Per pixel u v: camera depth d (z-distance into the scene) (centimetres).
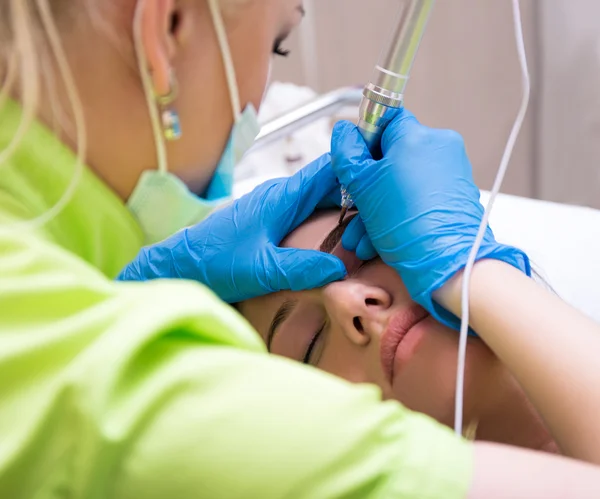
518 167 177
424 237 73
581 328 61
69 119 54
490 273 68
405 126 81
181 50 56
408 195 76
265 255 85
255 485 39
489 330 65
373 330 78
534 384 60
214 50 57
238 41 59
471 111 176
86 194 57
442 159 79
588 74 153
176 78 56
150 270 91
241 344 47
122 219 61
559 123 163
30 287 44
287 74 191
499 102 171
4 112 52
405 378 76
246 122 64
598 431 55
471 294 67
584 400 56
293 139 173
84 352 42
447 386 74
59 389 40
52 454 40
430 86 178
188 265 90
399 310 78
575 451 56
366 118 81
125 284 49
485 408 76
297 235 92
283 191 91
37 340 42
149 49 52
